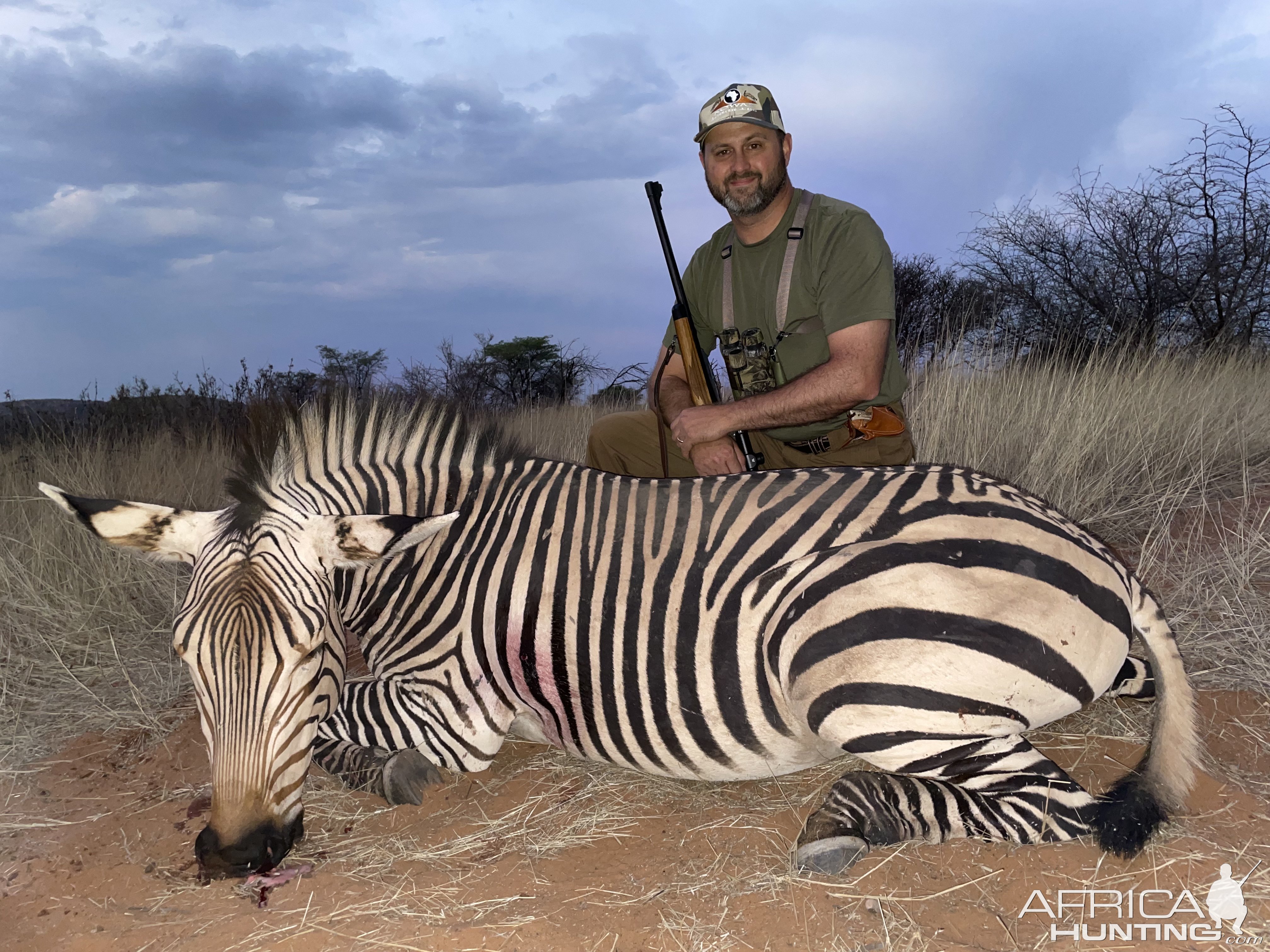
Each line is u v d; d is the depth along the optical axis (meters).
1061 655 2.25
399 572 2.84
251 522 2.33
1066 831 2.26
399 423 2.96
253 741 2.16
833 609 2.29
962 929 2.07
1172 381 7.10
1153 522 4.82
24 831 2.87
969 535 2.34
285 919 2.28
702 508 2.60
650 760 2.63
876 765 2.35
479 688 2.78
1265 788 2.56
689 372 3.69
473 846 2.58
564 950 2.10
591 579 2.62
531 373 15.91
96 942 2.25
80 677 4.05
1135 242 11.55
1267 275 10.78
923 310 12.80
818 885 2.24
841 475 2.58
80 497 2.44
